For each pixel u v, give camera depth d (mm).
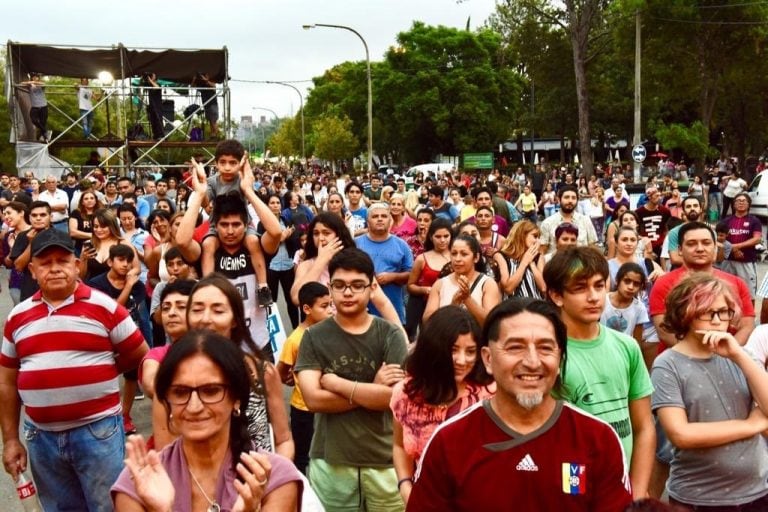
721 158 49219
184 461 2553
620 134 59625
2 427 4285
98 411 4227
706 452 3574
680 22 31000
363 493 4012
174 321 4457
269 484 2533
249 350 3656
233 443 2602
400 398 3553
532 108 59219
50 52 19750
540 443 2576
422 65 57000
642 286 5957
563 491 2541
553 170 48812
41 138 20234
